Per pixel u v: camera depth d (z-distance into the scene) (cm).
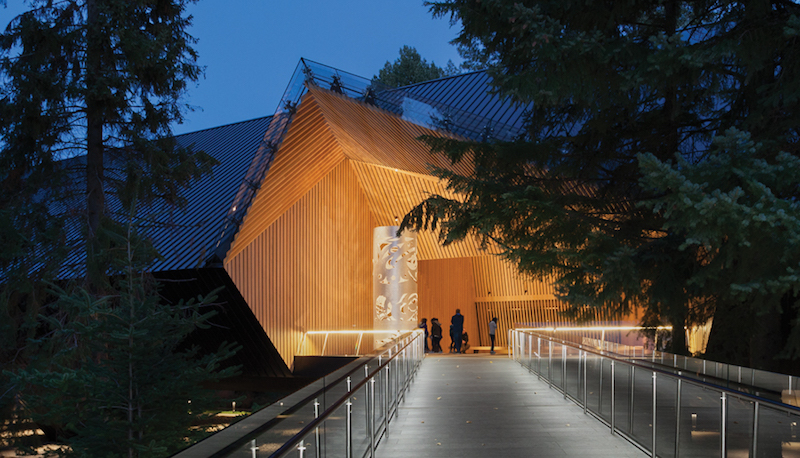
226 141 2645
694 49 812
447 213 1143
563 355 1127
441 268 3000
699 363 820
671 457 582
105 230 1045
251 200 1745
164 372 963
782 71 898
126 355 916
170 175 1454
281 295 1972
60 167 1414
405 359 1163
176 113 1502
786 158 715
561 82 877
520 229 1055
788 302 1039
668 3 1067
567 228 1019
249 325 1880
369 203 2505
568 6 908
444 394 1157
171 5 1506
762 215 673
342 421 521
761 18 847
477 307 3262
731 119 1034
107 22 1309
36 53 1301
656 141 1172
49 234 1326
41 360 1218
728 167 739
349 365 600
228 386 2206
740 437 451
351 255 2377
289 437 355
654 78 851
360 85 1562
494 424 847
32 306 1297
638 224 1074
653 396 634
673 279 942
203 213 1972
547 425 837
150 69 1430
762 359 1091
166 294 1875
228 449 260
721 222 704
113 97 1322
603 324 2188
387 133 1747
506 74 948
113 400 911
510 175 1152
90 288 1323
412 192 2361
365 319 2442
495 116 2334
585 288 927
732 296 884
